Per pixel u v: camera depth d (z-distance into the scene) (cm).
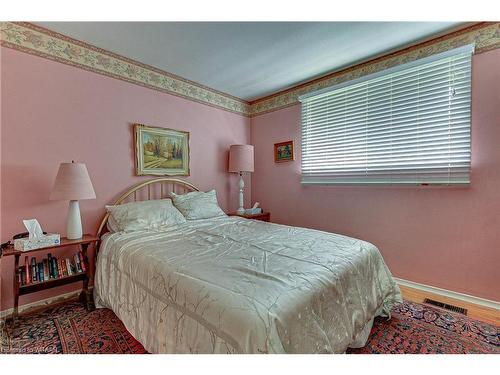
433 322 180
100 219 239
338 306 129
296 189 338
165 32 207
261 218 346
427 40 221
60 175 192
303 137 328
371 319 159
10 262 190
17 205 193
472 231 208
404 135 241
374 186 262
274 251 164
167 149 293
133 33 209
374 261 179
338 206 295
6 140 187
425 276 232
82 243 195
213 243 185
